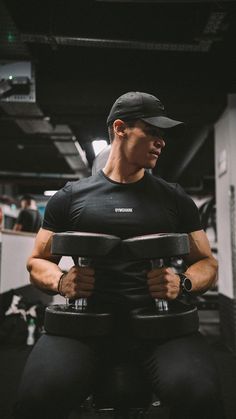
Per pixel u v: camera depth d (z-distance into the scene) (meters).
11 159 8.40
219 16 2.76
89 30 3.03
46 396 0.92
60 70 3.88
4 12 2.97
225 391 2.69
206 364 0.97
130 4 2.90
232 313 3.84
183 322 1.00
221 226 4.32
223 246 4.24
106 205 1.14
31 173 9.44
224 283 4.18
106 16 3.02
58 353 0.99
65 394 0.94
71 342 1.02
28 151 7.71
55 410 0.93
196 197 8.76
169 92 3.86
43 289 1.14
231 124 3.88
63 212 1.19
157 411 1.13
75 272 1.02
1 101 3.83
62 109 4.11
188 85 3.86
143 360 1.04
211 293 5.62
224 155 4.09
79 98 3.90
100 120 4.46
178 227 1.22
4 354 3.61
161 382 0.96
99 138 5.26
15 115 4.34
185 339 1.03
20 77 3.75
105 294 1.09
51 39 3.06
